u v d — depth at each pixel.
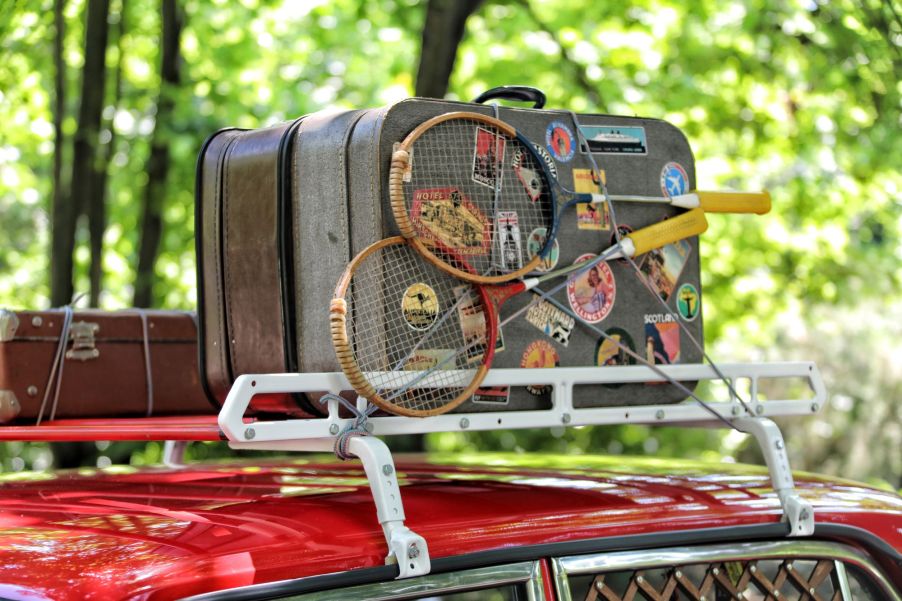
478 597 1.90
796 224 9.45
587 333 2.24
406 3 8.45
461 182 2.07
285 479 2.34
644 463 2.70
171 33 7.14
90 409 2.79
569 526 2.03
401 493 2.13
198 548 1.73
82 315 2.79
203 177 2.31
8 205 10.20
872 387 11.34
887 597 2.40
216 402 2.35
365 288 1.98
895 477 11.42
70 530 1.84
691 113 8.44
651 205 2.36
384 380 1.91
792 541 2.29
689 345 2.39
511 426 2.04
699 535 2.15
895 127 7.70
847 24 7.46
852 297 10.68
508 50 8.59
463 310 2.05
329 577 1.74
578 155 2.26
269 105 8.13
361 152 2.00
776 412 2.35
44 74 7.45
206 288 2.31
